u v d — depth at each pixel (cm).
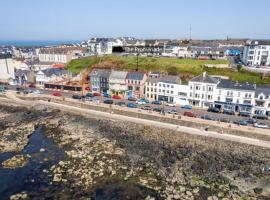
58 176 4919
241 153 5791
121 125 7344
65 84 11400
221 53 14600
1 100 9825
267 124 7000
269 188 4628
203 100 8619
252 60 12025
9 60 13875
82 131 7112
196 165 5353
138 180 4847
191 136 6462
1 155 5809
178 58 13350
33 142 6562
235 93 8069
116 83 10050
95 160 5541
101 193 4456
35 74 12769
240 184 4734
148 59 12888
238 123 6862
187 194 4400
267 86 8250
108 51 19088
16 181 4809
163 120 7362
